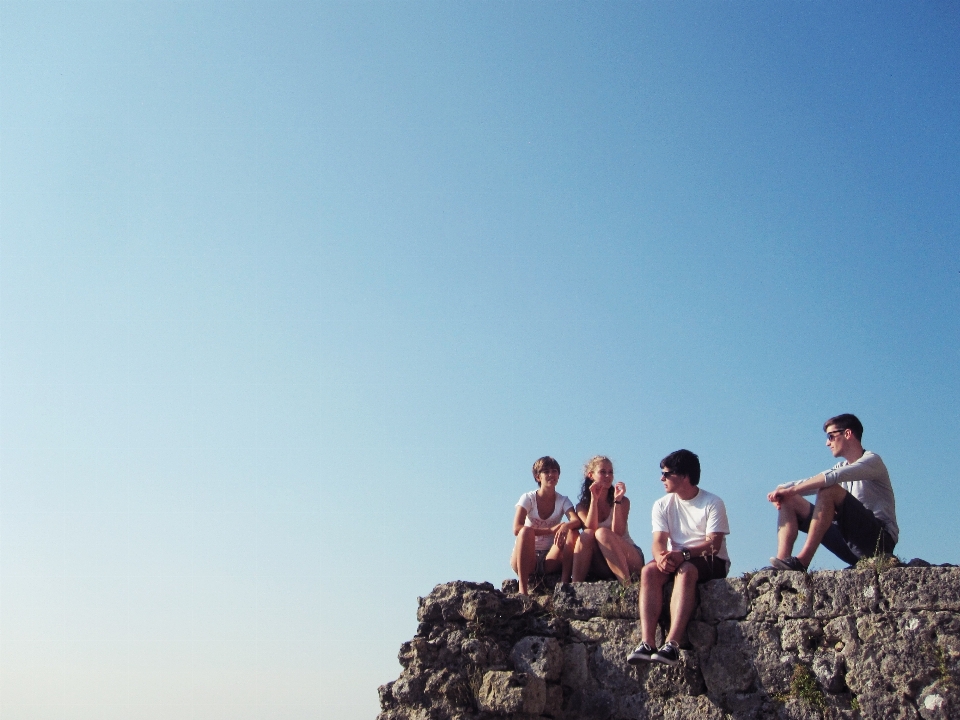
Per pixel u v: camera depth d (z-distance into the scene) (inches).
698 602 415.5
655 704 412.8
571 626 440.5
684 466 427.8
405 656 445.7
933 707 357.4
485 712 419.5
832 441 429.7
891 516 413.7
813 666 384.8
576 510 476.1
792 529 412.8
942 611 366.0
